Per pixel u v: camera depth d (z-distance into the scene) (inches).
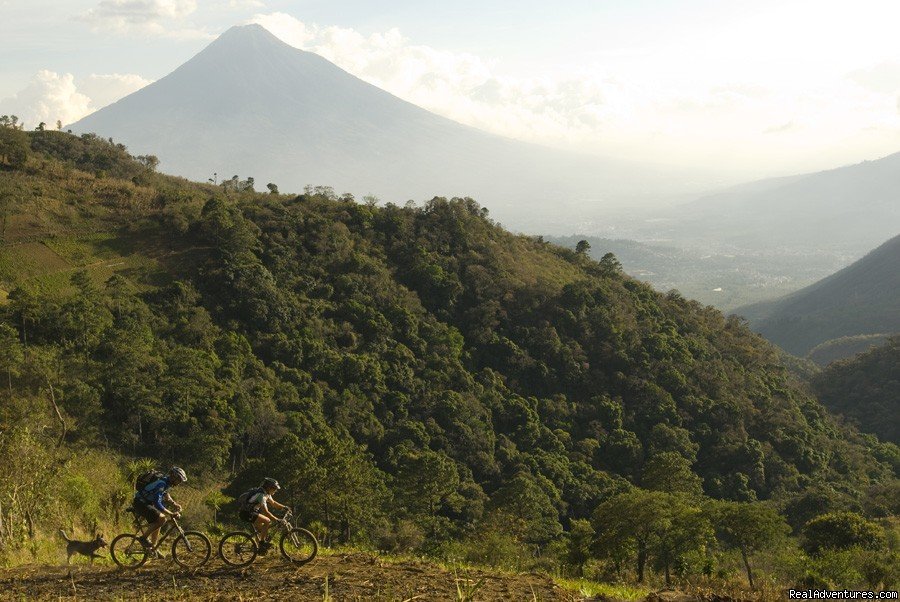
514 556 1407.5
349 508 1558.8
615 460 2741.1
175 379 2151.8
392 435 2440.9
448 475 1900.8
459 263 3617.1
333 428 2271.2
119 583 434.0
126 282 2765.7
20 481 653.3
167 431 2016.5
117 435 1961.1
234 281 2854.3
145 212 3289.9
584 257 4498.0
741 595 491.5
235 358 2485.2
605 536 1391.5
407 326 3041.3
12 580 444.5
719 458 2822.3
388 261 3518.7
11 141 3565.5
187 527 1199.6
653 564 1476.4
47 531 663.1
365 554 497.7
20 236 2898.6
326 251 3324.3
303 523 1560.0
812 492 2425.0
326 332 2856.8
